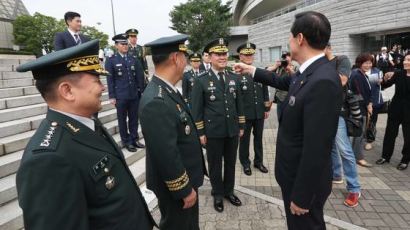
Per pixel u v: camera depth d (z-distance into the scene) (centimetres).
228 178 377
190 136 228
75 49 130
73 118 134
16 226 293
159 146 198
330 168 201
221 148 365
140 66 508
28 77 651
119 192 139
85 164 127
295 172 200
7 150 390
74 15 477
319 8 1543
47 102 134
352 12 1321
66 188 117
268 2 2827
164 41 213
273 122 862
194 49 4003
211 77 366
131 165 472
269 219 337
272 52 2195
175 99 219
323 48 190
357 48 1362
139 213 150
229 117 360
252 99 470
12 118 469
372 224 324
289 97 198
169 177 202
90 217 130
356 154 495
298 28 190
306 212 194
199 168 238
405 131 464
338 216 342
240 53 466
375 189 407
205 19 4016
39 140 122
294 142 198
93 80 137
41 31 2308
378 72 553
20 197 112
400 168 474
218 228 321
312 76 182
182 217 233
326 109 172
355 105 360
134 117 505
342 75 357
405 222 326
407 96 461
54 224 111
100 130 150
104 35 3023
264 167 489
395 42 1313
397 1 1127
